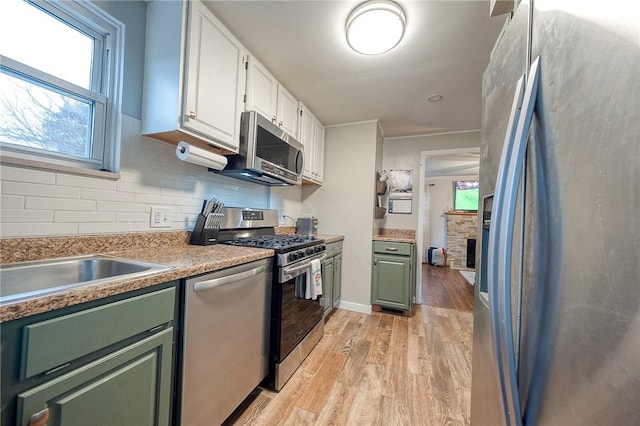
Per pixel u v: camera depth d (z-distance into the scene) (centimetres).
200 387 114
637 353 32
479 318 95
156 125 144
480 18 152
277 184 265
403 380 179
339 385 172
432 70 206
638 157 33
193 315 110
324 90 242
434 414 149
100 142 137
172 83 140
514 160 58
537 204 53
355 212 317
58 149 123
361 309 309
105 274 121
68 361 71
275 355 167
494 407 77
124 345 86
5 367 62
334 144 329
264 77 204
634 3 34
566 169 45
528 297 55
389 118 305
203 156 153
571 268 43
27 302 63
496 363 60
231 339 133
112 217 138
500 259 58
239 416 144
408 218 362
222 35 160
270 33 170
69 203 121
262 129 193
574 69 44
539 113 55
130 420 87
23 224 107
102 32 136
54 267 109
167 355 100
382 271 309
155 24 146
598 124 38
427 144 357
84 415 75
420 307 333
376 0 143
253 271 146
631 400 32
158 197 161
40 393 66
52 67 121
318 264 212
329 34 170
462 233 627
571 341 43
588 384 39
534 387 52
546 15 55
